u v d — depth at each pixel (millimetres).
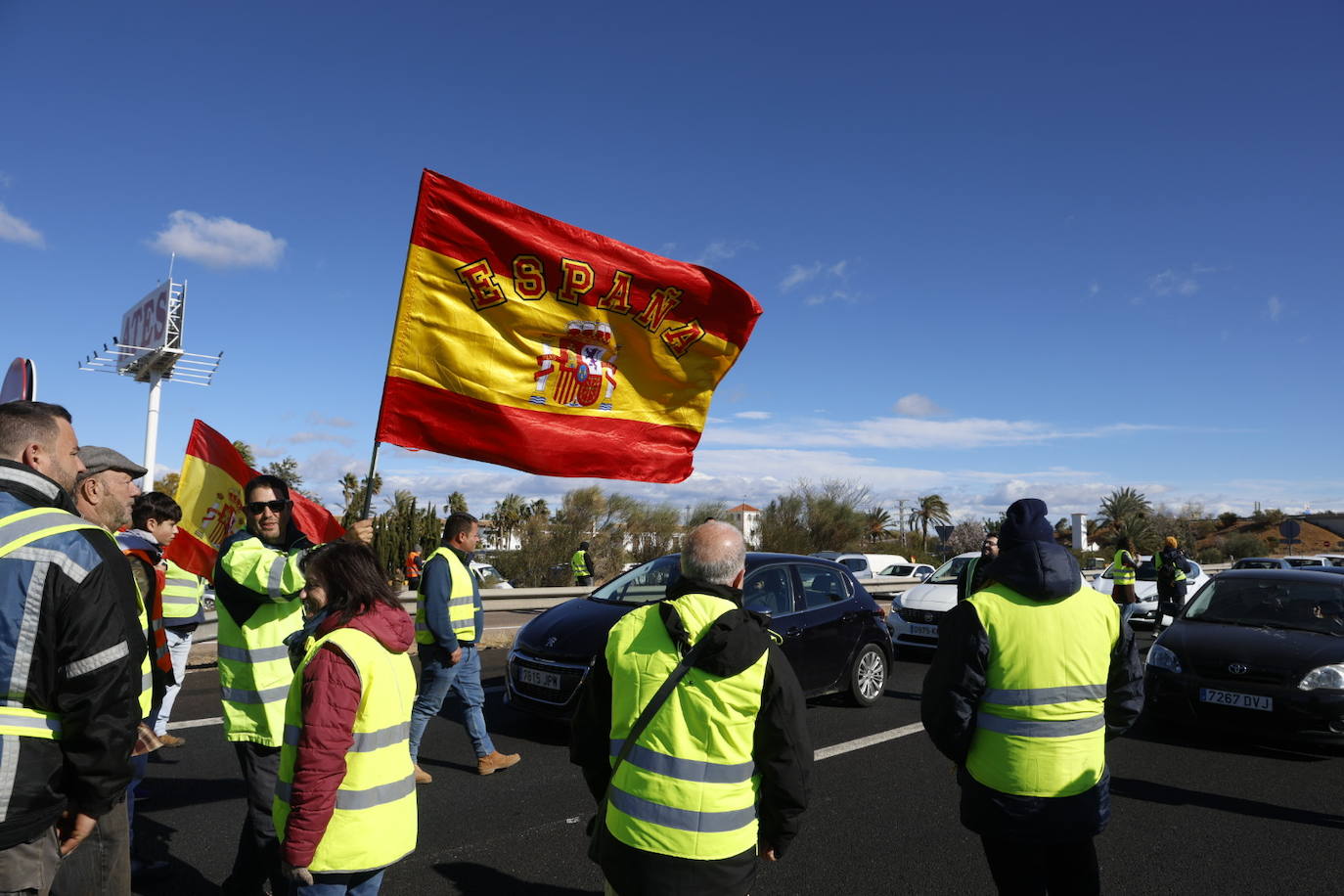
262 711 3588
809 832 4918
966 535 45625
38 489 2295
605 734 2547
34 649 2119
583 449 4508
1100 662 2879
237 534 3754
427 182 4152
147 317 30875
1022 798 2799
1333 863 4543
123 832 2834
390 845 2689
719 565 2453
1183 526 55406
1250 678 6777
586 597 7953
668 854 2248
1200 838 4914
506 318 4328
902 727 7551
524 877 4219
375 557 2879
